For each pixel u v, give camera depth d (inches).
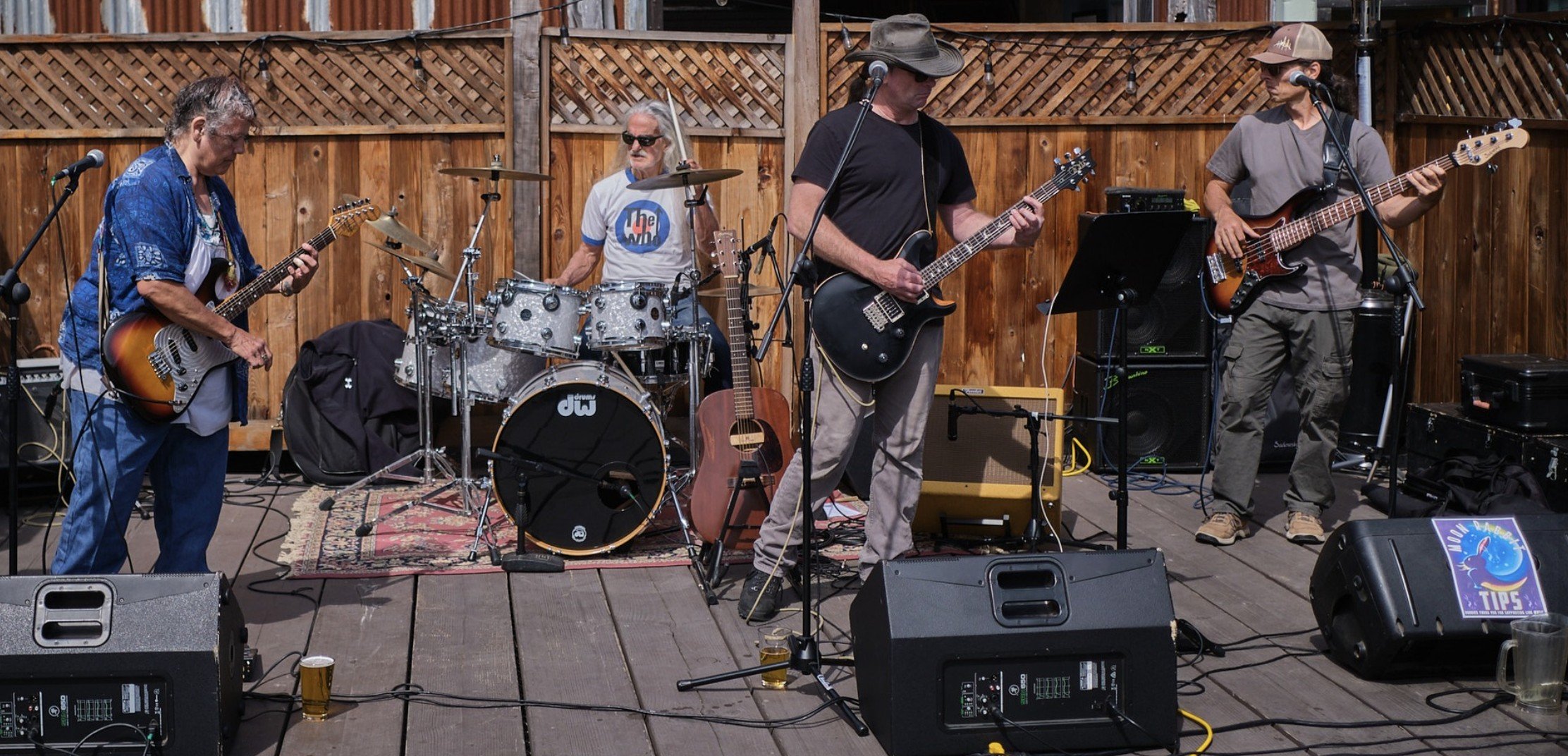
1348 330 189.2
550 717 134.5
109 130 229.0
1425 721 133.3
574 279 221.1
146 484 217.6
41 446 211.9
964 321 246.5
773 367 241.3
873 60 149.6
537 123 234.1
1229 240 188.9
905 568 125.1
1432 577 139.0
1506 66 235.8
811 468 144.6
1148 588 126.7
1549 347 231.9
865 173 152.3
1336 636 146.7
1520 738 129.7
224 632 123.3
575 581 177.8
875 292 152.9
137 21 249.9
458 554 188.1
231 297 147.3
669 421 245.8
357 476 227.8
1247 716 134.9
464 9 251.9
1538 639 133.8
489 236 238.4
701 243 218.2
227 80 144.2
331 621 161.2
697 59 237.3
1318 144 187.2
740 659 150.2
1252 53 243.1
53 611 120.6
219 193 149.9
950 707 123.7
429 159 235.8
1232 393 193.6
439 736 130.0
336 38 231.3
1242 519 197.0
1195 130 245.3
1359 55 235.0
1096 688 125.3
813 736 130.0
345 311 238.1
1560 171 229.3
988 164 242.8
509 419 183.6
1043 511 184.9
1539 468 197.8
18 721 118.5
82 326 142.9
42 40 226.8
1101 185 245.0
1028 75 241.3
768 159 239.8
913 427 157.5
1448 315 248.8
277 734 129.7
